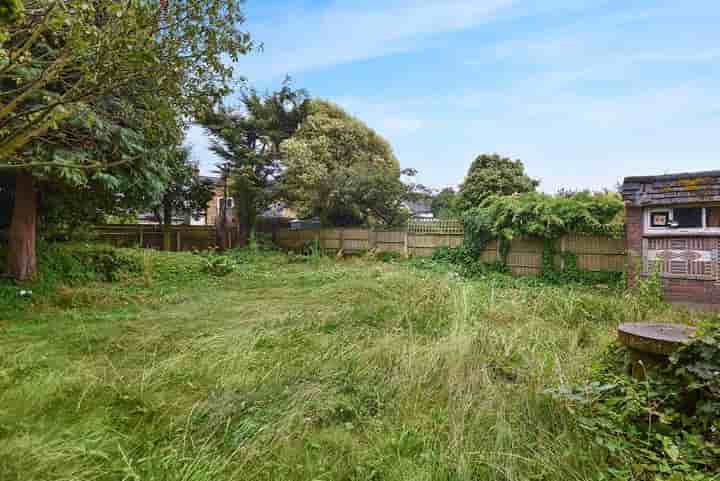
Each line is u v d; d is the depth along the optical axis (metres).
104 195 7.63
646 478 1.83
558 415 2.40
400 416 2.64
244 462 2.10
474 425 2.44
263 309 6.01
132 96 4.22
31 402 2.69
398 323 4.98
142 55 2.81
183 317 5.54
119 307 6.45
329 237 16.50
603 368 2.81
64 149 5.62
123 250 10.80
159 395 2.90
